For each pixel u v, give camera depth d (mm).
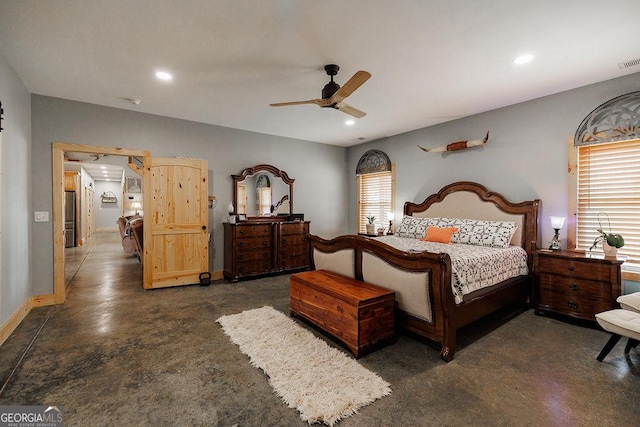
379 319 2488
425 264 2434
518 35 2367
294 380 2037
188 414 1738
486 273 3025
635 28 2260
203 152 4898
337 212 6656
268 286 4551
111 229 14203
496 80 3232
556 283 3232
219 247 5094
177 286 4520
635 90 3061
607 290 2896
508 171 4066
